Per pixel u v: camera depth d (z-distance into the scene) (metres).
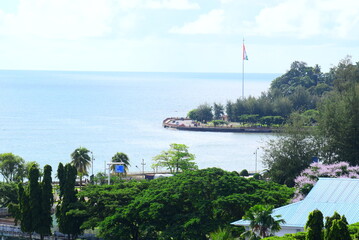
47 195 116.31
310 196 86.88
